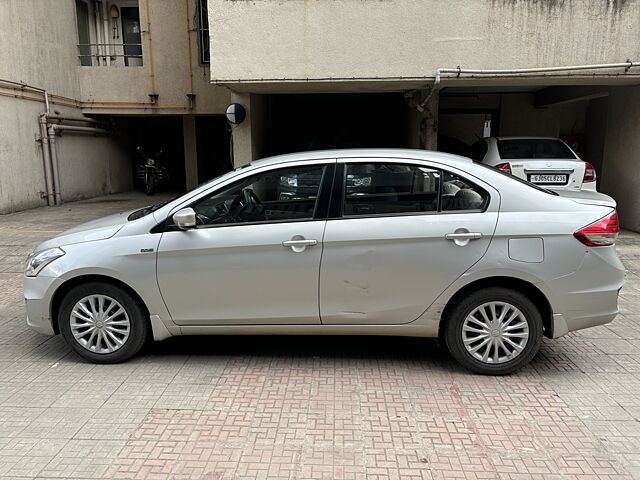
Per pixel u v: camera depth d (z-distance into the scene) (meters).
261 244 3.83
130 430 3.21
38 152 12.44
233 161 9.09
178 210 3.96
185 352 4.37
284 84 7.86
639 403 3.53
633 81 7.87
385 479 2.76
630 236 8.73
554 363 4.14
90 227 4.29
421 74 7.52
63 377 3.91
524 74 7.45
